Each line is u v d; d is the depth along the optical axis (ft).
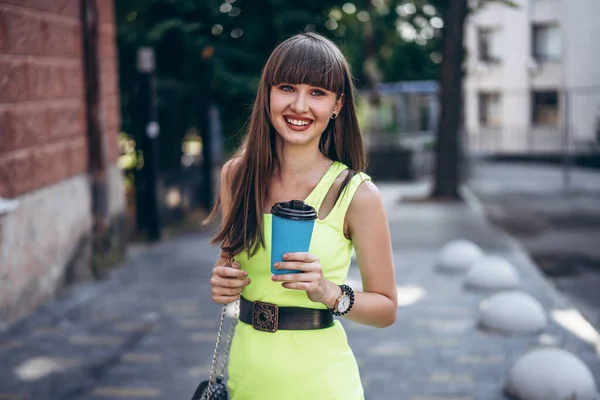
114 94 28.78
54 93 22.97
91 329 19.47
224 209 7.98
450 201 47.57
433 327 19.51
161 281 25.48
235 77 38.40
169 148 40.14
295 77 7.09
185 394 14.79
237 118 43.11
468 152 63.10
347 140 7.65
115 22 36.96
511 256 29.45
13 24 20.03
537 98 81.66
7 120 19.66
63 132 23.70
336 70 7.16
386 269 7.38
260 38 39.50
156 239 34.06
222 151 44.86
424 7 48.39
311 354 7.20
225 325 19.77
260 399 7.29
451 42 47.78
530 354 14.66
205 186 43.50
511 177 65.51
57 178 23.12
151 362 16.79
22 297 20.47
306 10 39.65
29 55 21.11
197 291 23.89
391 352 17.46
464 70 51.39
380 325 7.45
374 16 52.08
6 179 19.61
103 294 23.53
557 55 77.82
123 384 15.35
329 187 7.32
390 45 61.11
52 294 22.50
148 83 33.63
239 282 7.18
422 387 15.11
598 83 72.43
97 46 25.93
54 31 23.06
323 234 7.20
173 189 40.19
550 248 31.94
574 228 37.14
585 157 73.20
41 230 21.77
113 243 28.02
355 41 55.42
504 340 18.26
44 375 15.89
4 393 14.78
